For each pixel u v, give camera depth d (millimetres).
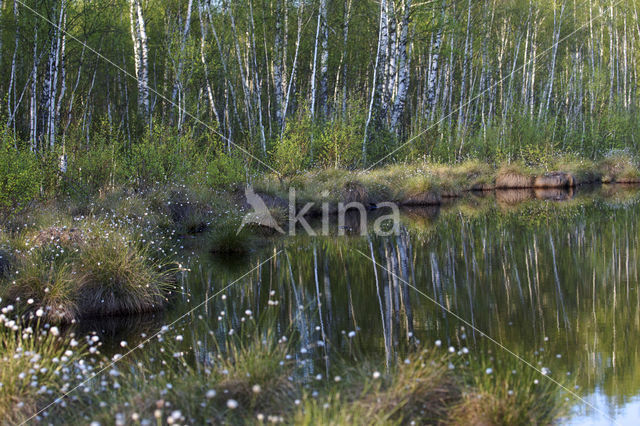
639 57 33844
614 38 35125
